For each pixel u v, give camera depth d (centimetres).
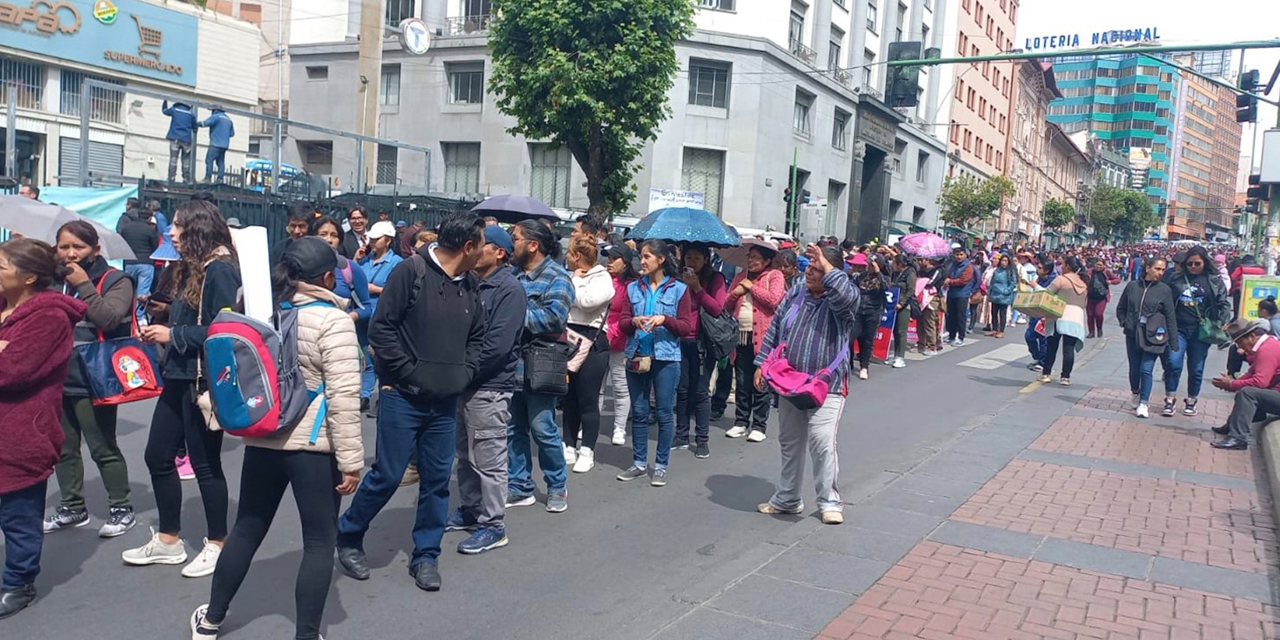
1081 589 513
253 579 495
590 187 1778
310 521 397
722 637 444
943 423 977
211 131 1602
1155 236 11375
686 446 832
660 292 698
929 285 1527
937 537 595
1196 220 15825
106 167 2302
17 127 2117
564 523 614
